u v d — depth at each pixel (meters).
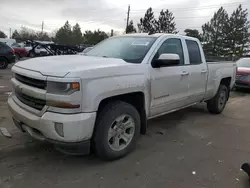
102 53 4.09
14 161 3.18
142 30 41.06
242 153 3.82
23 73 2.98
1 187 2.63
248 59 11.46
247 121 5.67
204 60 5.14
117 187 2.75
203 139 4.37
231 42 40.47
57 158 3.33
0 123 4.47
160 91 3.85
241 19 40.16
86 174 2.98
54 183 2.76
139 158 3.46
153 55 3.73
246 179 3.05
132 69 3.30
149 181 2.90
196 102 5.14
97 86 2.83
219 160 3.54
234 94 9.96
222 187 2.86
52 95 2.67
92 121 2.82
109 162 3.30
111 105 3.15
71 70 2.70
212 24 41.19
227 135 4.64
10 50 13.88
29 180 2.79
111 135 3.19
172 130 4.77
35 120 2.79
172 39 4.29
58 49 14.14
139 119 3.54
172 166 3.29
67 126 2.66
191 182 2.92
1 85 8.34
